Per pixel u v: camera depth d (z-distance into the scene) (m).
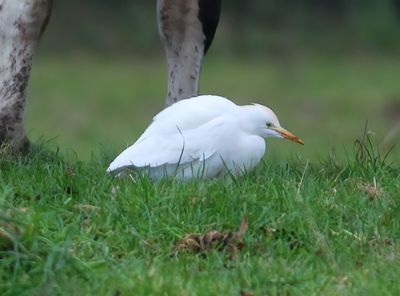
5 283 9.01
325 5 49.06
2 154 12.39
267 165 12.33
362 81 40.97
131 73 42.12
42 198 10.84
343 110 35.44
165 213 10.42
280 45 47.00
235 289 9.02
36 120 32.84
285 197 10.66
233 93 37.91
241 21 47.94
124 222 10.33
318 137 29.86
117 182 11.15
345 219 10.54
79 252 9.71
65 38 45.44
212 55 45.78
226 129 11.24
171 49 13.27
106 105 36.06
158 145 11.26
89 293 8.91
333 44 47.34
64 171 11.70
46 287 8.90
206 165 11.24
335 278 9.32
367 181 11.64
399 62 45.47
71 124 32.38
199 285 9.10
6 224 9.42
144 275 9.20
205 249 9.92
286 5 48.72
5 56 12.59
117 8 46.84
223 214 10.44
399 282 9.17
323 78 41.44
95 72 42.03
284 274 9.35
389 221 10.51
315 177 11.73
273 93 38.25
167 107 12.71
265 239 10.09
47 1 12.59
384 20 48.31
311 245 10.00
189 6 13.11
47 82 39.69
